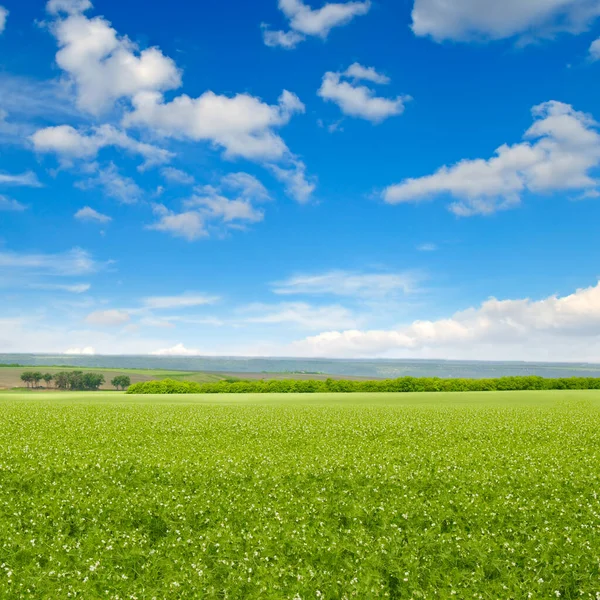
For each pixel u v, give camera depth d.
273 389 76.56
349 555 10.52
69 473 16.95
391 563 9.84
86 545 10.95
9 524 11.95
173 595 8.79
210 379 128.38
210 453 20.66
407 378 76.19
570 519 12.23
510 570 9.67
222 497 14.21
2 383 106.69
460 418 33.91
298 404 47.62
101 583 9.23
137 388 76.19
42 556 10.36
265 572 9.56
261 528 11.85
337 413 37.41
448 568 9.97
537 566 9.91
